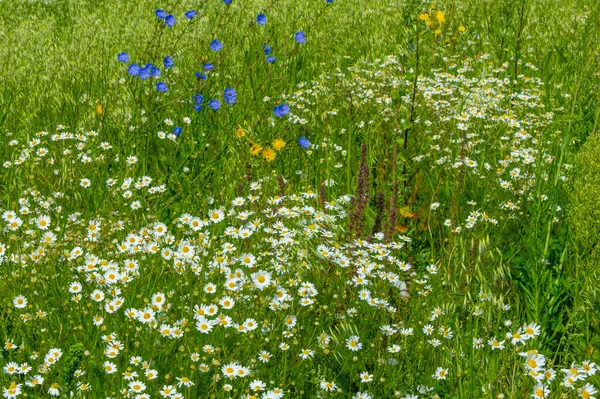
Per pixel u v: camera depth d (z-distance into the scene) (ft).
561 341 11.49
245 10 35.53
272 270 13.35
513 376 10.19
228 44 27.27
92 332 11.76
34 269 12.54
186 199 16.31
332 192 17.19
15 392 9.80
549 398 10.29
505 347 11.19
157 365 10.88
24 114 22.12
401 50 20.62
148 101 20.33
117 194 16.55
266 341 11.21
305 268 13.50
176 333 11.03
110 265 12.40
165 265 13.19
